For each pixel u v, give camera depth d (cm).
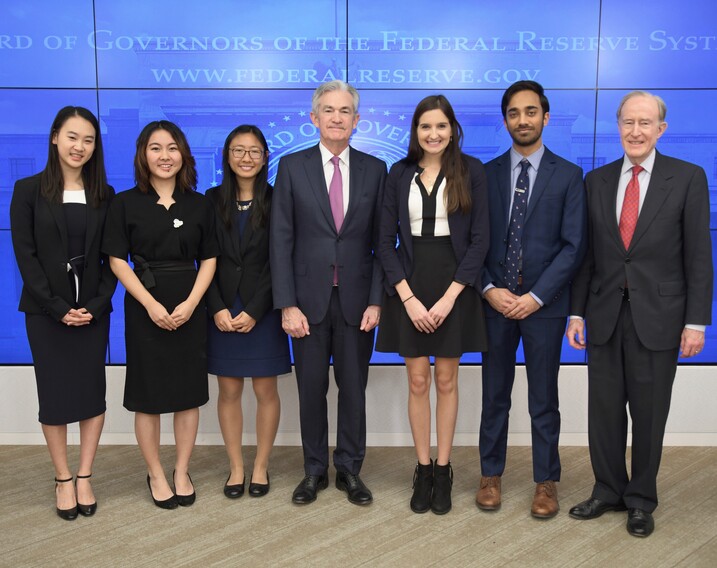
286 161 284
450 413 283
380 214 283
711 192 363
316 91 279
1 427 369
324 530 262
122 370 367
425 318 267
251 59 361
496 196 279
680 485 308
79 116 264
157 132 270
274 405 298
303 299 281
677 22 354
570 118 362
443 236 271
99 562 237
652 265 253
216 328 289
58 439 275
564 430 369
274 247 278
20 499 294
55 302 262
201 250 283
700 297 249
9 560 238
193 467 335
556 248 272
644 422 260
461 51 359
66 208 268
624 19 354
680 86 358
